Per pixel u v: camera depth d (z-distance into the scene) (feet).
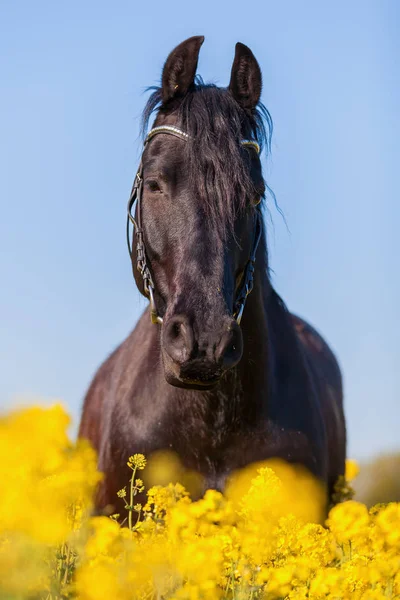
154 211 23.65
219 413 25.26
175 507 21.22
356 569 20.11
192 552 18.57
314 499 26.21
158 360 26.37
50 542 18.48
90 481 20.38
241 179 22.99
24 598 19.17
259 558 20.52
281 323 27.86
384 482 66.03
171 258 23.08
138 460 21.65
